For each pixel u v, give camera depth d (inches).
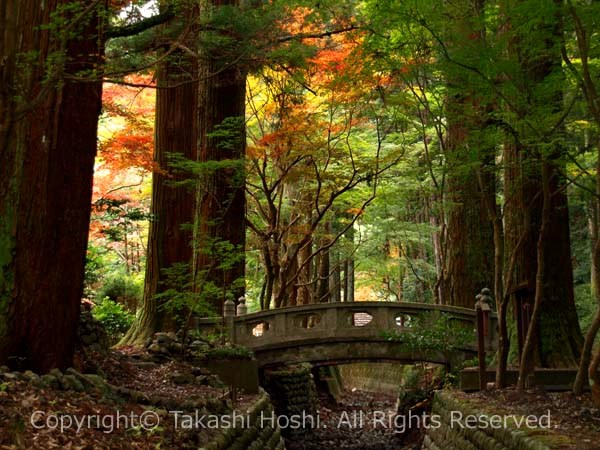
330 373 839.1
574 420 283.7
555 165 329.4
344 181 735.1
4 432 195.5
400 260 957.2
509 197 384.5
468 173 389.4
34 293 287.0
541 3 276.7
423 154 767.1
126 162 503.2
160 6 351.3
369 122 859.4
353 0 494.6
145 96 678.5
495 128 350.6
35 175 287.9
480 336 402.0
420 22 330.0
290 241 784.3
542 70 374.0
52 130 291.9
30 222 286.7
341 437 606.2
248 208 838.5
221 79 565.6
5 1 189.3
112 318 617.0
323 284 953.5
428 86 402.9
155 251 506.9
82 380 279.9
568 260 442.6
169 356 433.1
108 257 996.6
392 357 530.0
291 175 689.0
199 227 521.7
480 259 614.2
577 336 431.5
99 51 287.7
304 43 488.4
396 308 534.6
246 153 649.0
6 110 190.7
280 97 652.1
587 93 286.2
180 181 501.7
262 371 575.2
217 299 562.9
